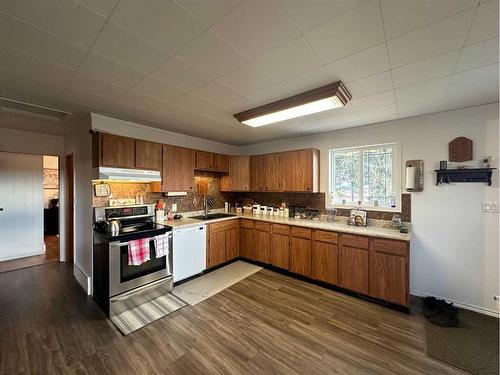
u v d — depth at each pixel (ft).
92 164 9.43
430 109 8.93
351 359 6.11
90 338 6.86
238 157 15.30
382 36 4.68
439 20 4.21
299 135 13.37
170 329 7.32
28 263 13.33
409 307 8.37
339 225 10.85
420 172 9.61
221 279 11.28
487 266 8.38
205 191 14.93
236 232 13.96
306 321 7.80
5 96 7.68
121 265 8.39
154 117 9.92
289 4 3.88
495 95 7.61
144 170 10.44
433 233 9.39
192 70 6.07
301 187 12.75
